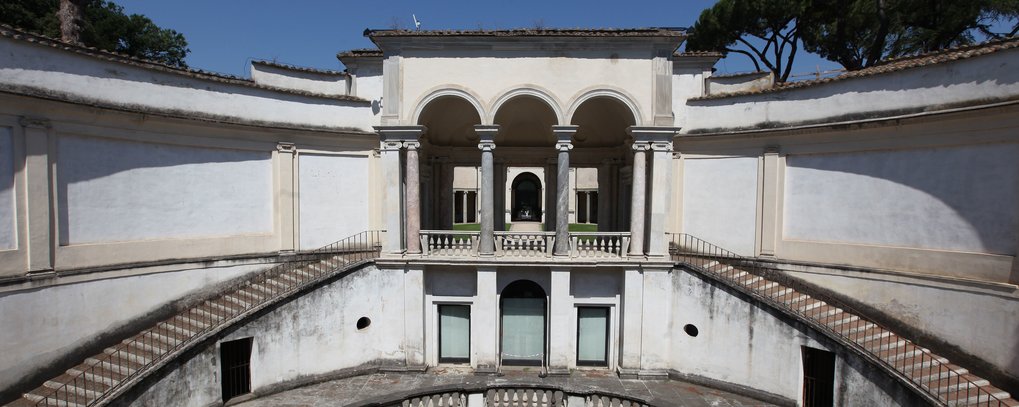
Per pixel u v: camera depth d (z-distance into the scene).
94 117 14.27
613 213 23.78
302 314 16.12
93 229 14.43
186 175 16.52
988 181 12.85
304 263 18.67
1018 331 12.20
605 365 18.11
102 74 14.38
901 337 14.45
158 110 15.58
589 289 17.69
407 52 17.31
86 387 12.60
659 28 16.91
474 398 14.04
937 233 13.88
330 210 19.36
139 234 15.46
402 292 17.42
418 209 17.59
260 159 18.14
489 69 17.23
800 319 14.34
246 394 15.24
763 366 15.15
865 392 12.97
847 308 15.55
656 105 17.00
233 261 17.39
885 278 14.80
